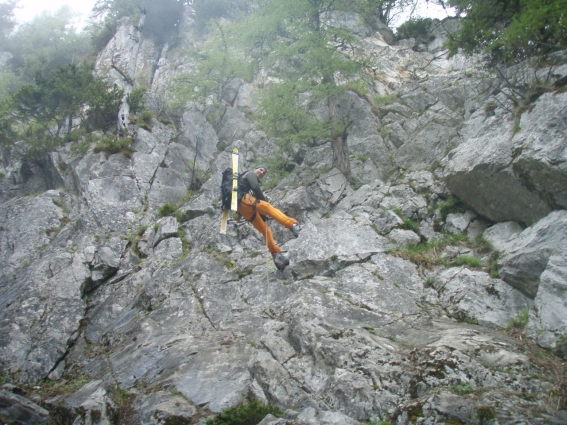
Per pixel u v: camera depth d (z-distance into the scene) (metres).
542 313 6.18
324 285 7.76
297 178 11.99
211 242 10.05
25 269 10.38
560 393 4.92
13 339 8.19
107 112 15.68
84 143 14.66
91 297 9.64
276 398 5.52
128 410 6.11
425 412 4.82
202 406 5.82
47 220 12.34
